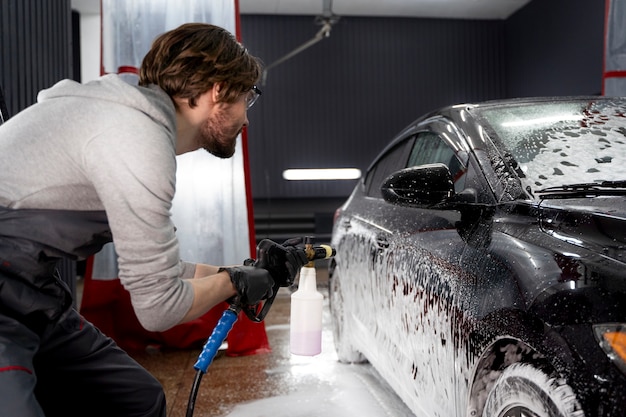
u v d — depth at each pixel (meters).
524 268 1.31
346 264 2.87
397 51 8.48
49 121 1.05
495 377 1.40
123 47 3.52
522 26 8.26
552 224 1.39
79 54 7.30
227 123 1.19
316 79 8.31
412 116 8.54
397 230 2.17
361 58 8.40
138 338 3.77
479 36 8.70
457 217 1.81
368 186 2.98
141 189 0.98
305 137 8.30
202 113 1.16
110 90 1.05
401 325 2.02
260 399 2.73
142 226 0.99
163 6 3.54
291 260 1.22
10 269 1.07
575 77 7.12
